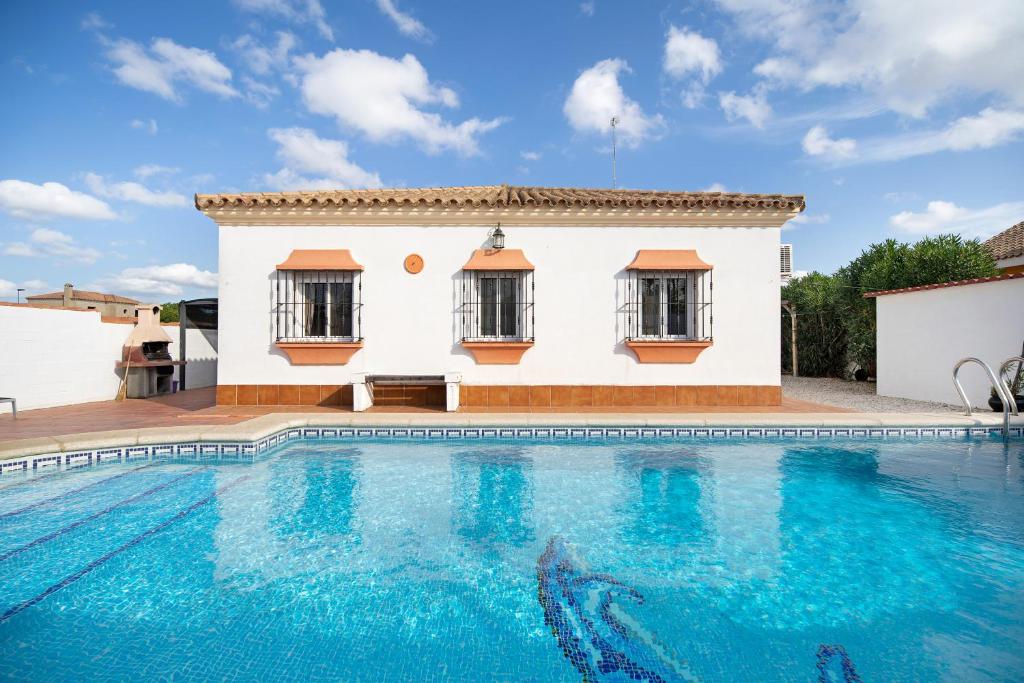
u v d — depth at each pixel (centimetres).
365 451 616
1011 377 809
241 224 834
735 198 828
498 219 838
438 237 841
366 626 262
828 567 329
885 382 1060
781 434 681
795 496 463
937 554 347
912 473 529
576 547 362
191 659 234
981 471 534
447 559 342
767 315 841
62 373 892
